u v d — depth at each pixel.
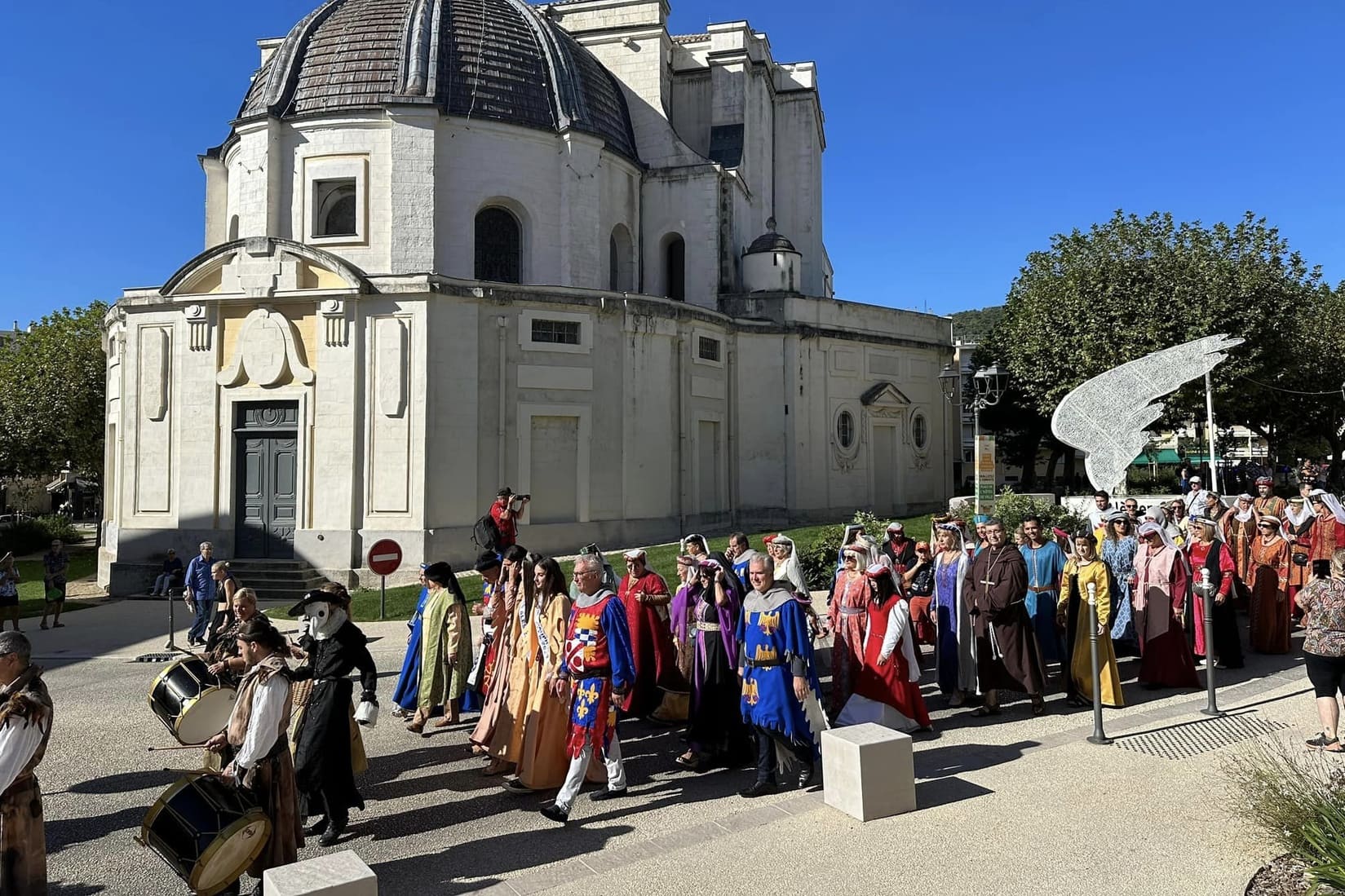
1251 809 6.90
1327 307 41.88
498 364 24.36
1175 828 7.02
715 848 6.92
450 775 9.05
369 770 9.24
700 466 29.08
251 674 6.39
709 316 28.86
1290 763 6.84
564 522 25.08
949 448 37.31
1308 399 40.97
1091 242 33.25
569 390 25.25
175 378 24.56
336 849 7.14
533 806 8.10
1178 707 10.99
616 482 26.05
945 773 8.60
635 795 8.37
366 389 23.44
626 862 6.71
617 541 25.88
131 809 8.26
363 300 23.56
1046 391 33.84
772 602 8.38
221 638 8.94
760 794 8.18
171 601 16.72
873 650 10.01
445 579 11.02
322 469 23.36
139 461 24.69
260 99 27.75
